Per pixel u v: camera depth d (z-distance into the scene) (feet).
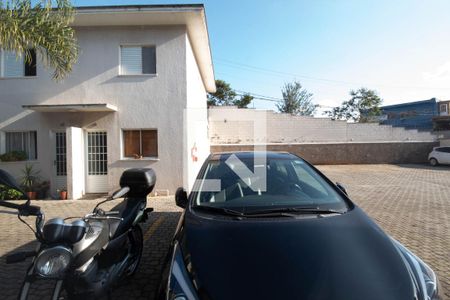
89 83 33.30
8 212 8.00
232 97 113.80
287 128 69.56
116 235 10.80
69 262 7.48
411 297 6.23
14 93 33.32
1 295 11.32
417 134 71.92
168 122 33.37
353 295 6.04
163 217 22.58
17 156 32.86
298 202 9.88
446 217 21.91
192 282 6.70
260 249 7.22
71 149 31.45
